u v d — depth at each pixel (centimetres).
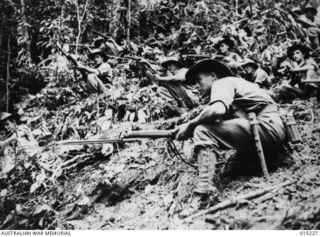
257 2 584
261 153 292
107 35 588
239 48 486
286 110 364
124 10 581
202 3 571
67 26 590
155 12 592
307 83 411
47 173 387
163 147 364
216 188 296
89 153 394
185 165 340
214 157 293
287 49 452
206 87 322
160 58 501
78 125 435
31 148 399
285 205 271
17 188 385
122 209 330
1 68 556
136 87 470
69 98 495
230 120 293
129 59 516
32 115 488
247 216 272
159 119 424
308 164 306
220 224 275
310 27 541
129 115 430
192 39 528
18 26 578
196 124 293
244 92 301
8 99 527
